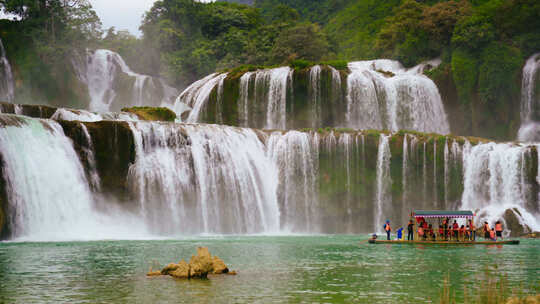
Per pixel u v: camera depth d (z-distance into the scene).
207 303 14.82
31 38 96.56
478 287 17.69
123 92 102.94
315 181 58.38
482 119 76.31
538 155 54.66
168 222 50.25
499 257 27.92
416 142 58.50
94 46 110.94
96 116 55.69
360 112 71.25
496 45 76.25
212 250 31.75
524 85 75.56
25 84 92.88
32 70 93.44
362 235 52.19
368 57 108.88
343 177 58.34
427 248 34.22
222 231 53.50
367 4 139.88
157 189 50.06
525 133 74.62
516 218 51.59
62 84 97.00
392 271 21.77
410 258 27.27
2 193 40.12
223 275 20.28
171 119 66.81
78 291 16.69
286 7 128.88
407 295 16.19
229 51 111.25
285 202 57.78
